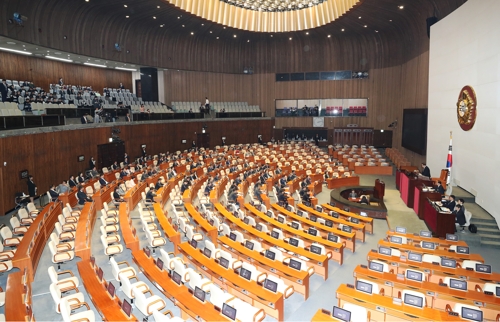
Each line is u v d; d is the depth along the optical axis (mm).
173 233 12469
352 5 24484
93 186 20516
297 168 27703
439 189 17188
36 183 18781
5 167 16500
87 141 23625
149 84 35094
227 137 38906
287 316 8992
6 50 24203
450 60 19594
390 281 9172
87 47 26344
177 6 24656
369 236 15305
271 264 10273
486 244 14000
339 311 7086
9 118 16641
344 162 30938
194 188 21172
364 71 37812
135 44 31719
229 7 29875
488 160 15438
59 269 11211
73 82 32188
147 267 9852
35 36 21109
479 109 16328
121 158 27312
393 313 7559
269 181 23375
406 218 17469
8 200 16750
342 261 12328
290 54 40062
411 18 26781
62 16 23422
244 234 13352
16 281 9008
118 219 14742
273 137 41375
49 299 9500
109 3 23938
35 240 11609
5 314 7574
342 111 39344
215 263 10203
